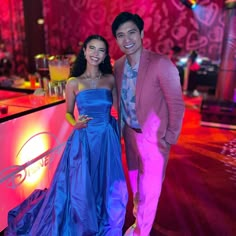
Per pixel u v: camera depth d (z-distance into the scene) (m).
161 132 1.72
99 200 1.97
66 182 1.88
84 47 1.80
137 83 1.64
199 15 6.36
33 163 2.31
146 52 1.65
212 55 6.53
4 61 5.70
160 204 2.48
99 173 1.94
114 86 1.95
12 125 2.01
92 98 1.82
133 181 2.06
